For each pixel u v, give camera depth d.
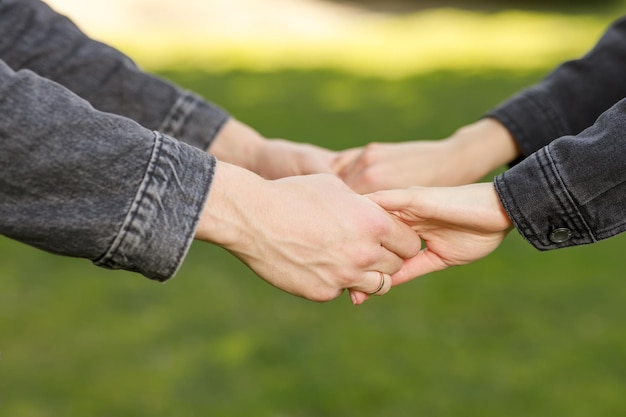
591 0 10.94
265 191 1.36
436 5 10.84
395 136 5.08
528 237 1.37
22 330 3.04
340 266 1.43
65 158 1.15
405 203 1.50
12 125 1.13
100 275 3.43
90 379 2.76
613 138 1.30
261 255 1.37
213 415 2.56
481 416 2.56
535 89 1.76
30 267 3.50
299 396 2.64
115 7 9.25
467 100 5.98
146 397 2.66
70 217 1.15
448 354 2.88
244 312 3.14
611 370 2.79
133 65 1.74
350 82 6.54
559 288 3.30
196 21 9.02
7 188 1.14
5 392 2.69
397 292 3.28
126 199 1.17
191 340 2.97
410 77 6.76
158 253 1.19
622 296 3.24
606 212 1.33
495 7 10.80
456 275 3.40
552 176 1.33
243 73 6.82
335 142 4.96
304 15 9.76
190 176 1.23
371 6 10.57
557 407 2.61
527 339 2.97
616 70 1.70
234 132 1.81
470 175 1.81
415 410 2.58
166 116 1.73
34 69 1.63
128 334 3.01
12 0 1.64
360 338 2.97
